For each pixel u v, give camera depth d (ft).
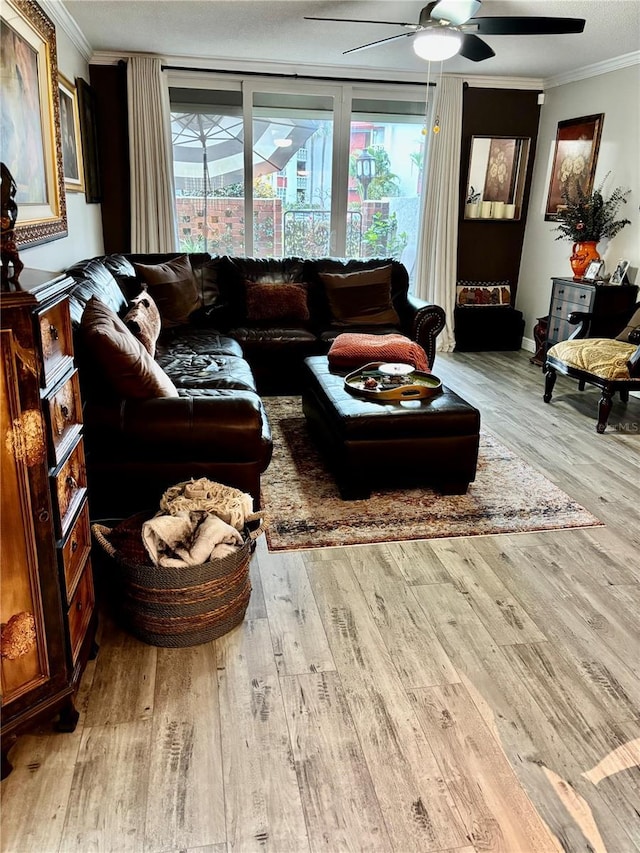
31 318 4.30
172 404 7.67
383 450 9.45
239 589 6.54
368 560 8.12
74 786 4.82
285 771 5.00
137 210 18.33
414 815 4.66
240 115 18.79
